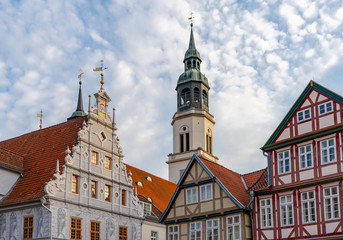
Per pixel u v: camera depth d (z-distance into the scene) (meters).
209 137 75.75
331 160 31.44
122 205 44.56
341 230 29.83
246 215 35.56
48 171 39.66
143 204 49.06
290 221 32.84
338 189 30.56
